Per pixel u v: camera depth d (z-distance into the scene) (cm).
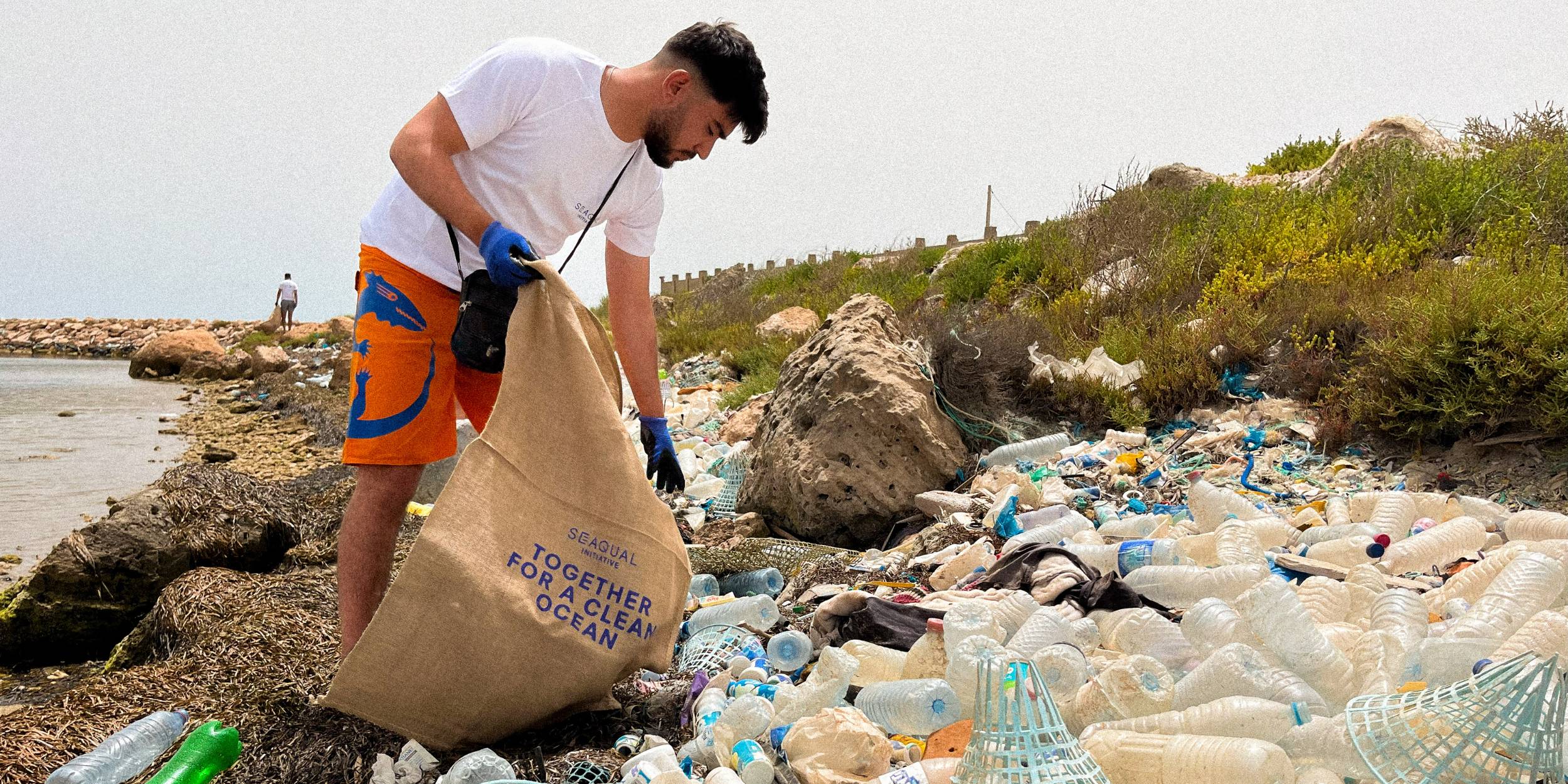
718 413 1015
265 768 277
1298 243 900
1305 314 677
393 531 311
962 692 256
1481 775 199
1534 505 459
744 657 319
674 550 298
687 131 317
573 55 307
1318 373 622
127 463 1090
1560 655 243
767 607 363
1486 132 1120
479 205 291
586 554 282
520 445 279
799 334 1323
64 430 1420
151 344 2619
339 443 1199
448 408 318
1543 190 858
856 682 302
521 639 271
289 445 1240
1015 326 786
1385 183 1026
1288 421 608
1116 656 295
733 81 307
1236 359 680
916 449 550
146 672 334
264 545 530
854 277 1767
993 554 411
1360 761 212
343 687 264
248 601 396
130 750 265
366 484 306
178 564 496
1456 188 888
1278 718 224
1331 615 302
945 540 453
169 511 514
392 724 270
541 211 318
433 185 287
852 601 337
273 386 1952
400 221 308
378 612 262
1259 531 405
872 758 242
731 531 579
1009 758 202
